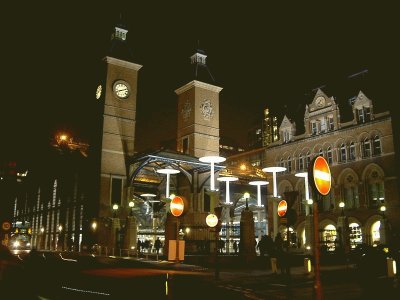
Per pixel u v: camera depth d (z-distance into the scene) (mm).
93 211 50375
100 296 15188
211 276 22531
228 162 92875
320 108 55406
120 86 54844
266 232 60438
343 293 16703
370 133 48531
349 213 49031
